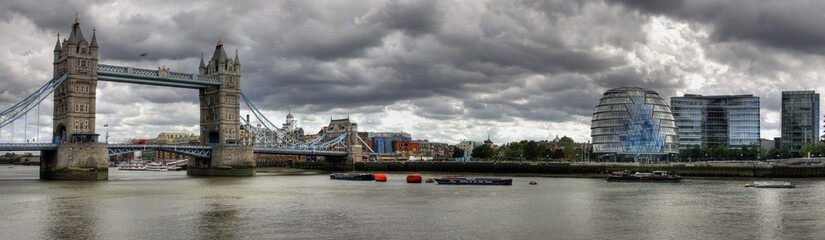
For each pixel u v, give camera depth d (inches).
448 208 3597.4
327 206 3690.9
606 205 3750.0
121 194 4426.7
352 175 6697.8
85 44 6333.7
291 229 2810.0
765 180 6205.7
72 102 6220.5
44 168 6378.0
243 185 5551.2
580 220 3100.4
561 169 7696.9
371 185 5639.8
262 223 2982.3
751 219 3125.0
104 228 2810.0
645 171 7180.1
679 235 2672.2
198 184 5674.2
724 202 3895.2
